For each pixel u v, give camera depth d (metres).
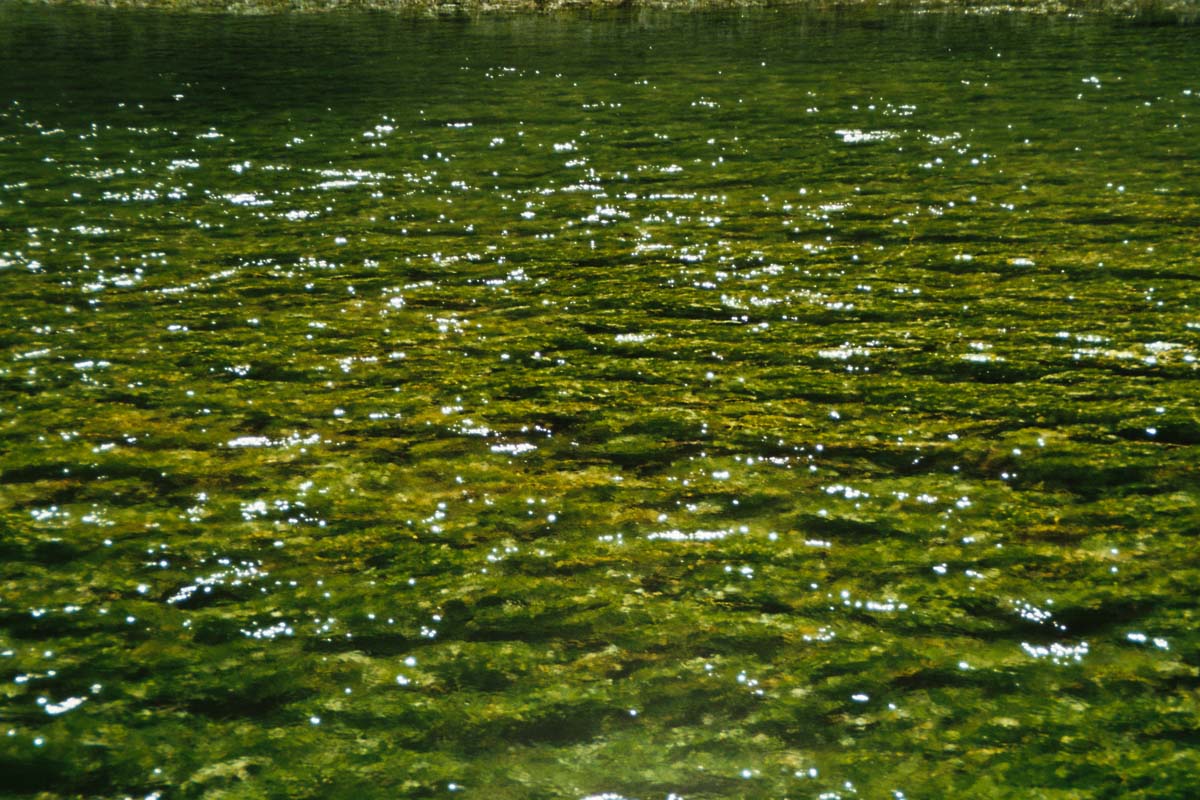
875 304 12.84
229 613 7.27
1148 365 10.90
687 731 6.12
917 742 6.01
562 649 6.86
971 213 16.53
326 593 7.47
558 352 11.64
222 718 6.30
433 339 12.08
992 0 48.00
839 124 23.77
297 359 11.53
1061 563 7.64
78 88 29.83
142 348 11.84
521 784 5.76
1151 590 7.29
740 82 29.67
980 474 8.89
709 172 19.66
